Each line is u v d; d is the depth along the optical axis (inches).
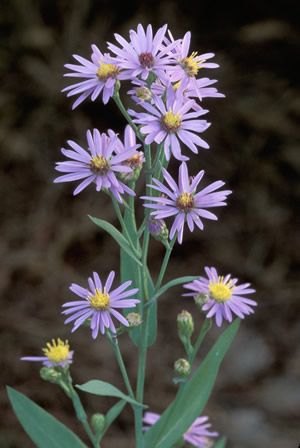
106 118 36.2
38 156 36.0
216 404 29.5
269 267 34.3
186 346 18.3
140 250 17.7
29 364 30.3
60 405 29.3
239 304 17.9
